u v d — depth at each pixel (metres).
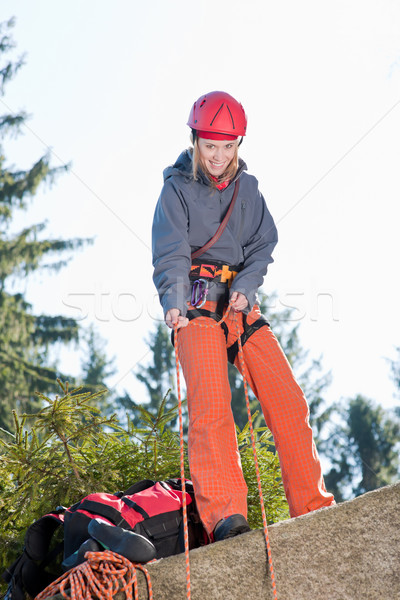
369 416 40.69
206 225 4.26
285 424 4.15
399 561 3.52
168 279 4.07
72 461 5.14
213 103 4.20
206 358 4.05
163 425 5.45
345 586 3.47
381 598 3.48
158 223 4.25
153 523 3.87
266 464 5.53
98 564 3.40
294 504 4.12
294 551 3.48
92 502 3.89
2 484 5.23
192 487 4.23
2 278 32.12
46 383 30.55
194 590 3.37
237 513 3.78
